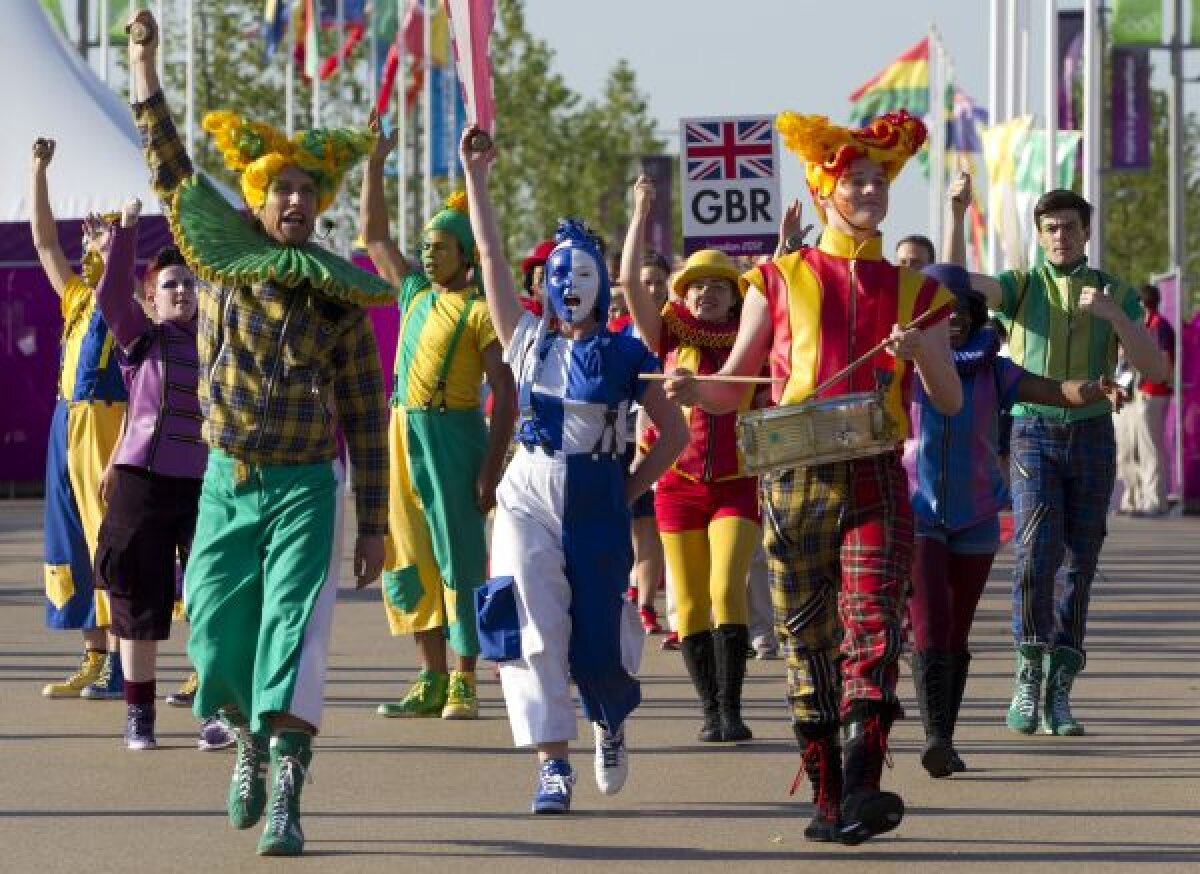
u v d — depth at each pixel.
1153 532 46.00
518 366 15.74
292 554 14.40
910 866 14.12
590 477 15.54
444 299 20.64
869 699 14.17
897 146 14.40
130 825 15.44
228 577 14.59
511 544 15.59
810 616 14.57
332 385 14.93
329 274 14.48
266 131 14.89
